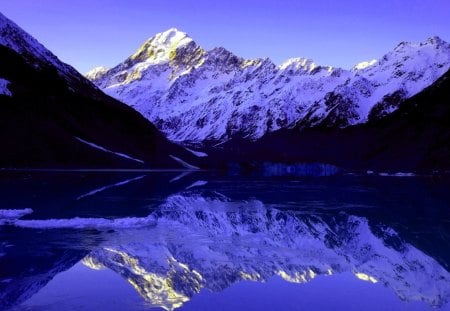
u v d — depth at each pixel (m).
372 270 26.50
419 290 22.55
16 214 44.84
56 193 69.81
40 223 39.50
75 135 176.62
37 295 20.34
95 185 89.06
